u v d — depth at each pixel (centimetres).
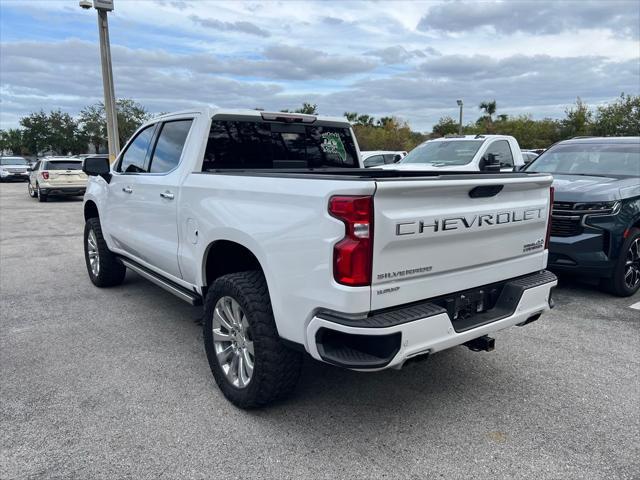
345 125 505
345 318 262
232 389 338
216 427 315
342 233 257
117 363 409
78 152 4934
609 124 3891
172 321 510
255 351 313
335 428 315
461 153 976
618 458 287
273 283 298
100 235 601
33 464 278
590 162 715
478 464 281
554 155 763
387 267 265
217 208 347
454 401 350
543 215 361
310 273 273
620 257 582
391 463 281
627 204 581
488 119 5441
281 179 296
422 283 284
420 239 274
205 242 363
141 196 468
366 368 260
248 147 435
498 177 314
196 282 391
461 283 307
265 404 325
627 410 339
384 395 358
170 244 424
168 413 332
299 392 361
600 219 566
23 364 407
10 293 610
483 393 362
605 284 602
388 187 256
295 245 281
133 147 520
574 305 570
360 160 521
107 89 1492
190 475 270
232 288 324
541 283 347
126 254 542
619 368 404
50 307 554
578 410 339
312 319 274
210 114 409
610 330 489
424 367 405
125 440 301
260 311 311
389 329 257
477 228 304
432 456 288
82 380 379
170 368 400
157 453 289
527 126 4703
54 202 1881
